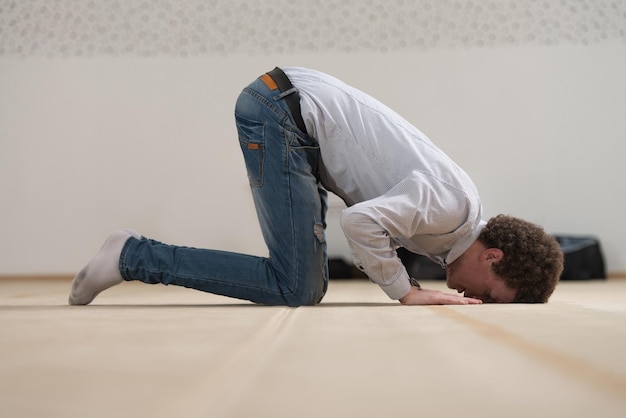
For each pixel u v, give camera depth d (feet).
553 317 4.37
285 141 5.91
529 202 17.38
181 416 1.60
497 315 4.54
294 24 17.33
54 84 17.43
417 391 1.97
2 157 17.43
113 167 17.39
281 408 1.72
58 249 17.39
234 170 17.35
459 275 5.94
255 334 3.40
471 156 17.42
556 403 1.81
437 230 5.70
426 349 2.84
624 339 3.17
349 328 3.70
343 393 1.93
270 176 5.93
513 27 17.30
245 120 6.05
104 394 1.89
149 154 17.39
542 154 17.37
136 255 5.98
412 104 17.37
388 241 5.64
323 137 5.95
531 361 2.53
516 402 1.82
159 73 17.38
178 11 17.34
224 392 1.91
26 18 17.40
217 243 17.35
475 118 17.38
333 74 17.34
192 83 17.38
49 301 7.62
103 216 17.39
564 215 17.37
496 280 5.83
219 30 17.34
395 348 2.87
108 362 2.46
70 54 17.40
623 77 17.25
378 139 5.87
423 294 5.86
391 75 17.37
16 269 17.38
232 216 17.33
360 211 5.50
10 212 17.40
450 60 17.35
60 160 17.42
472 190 5.86
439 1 17.31
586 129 17.33
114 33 17.38
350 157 5.90
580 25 17.26
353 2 17.30
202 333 3.44
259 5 17.29
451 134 17.39
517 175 17.39
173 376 2.17
